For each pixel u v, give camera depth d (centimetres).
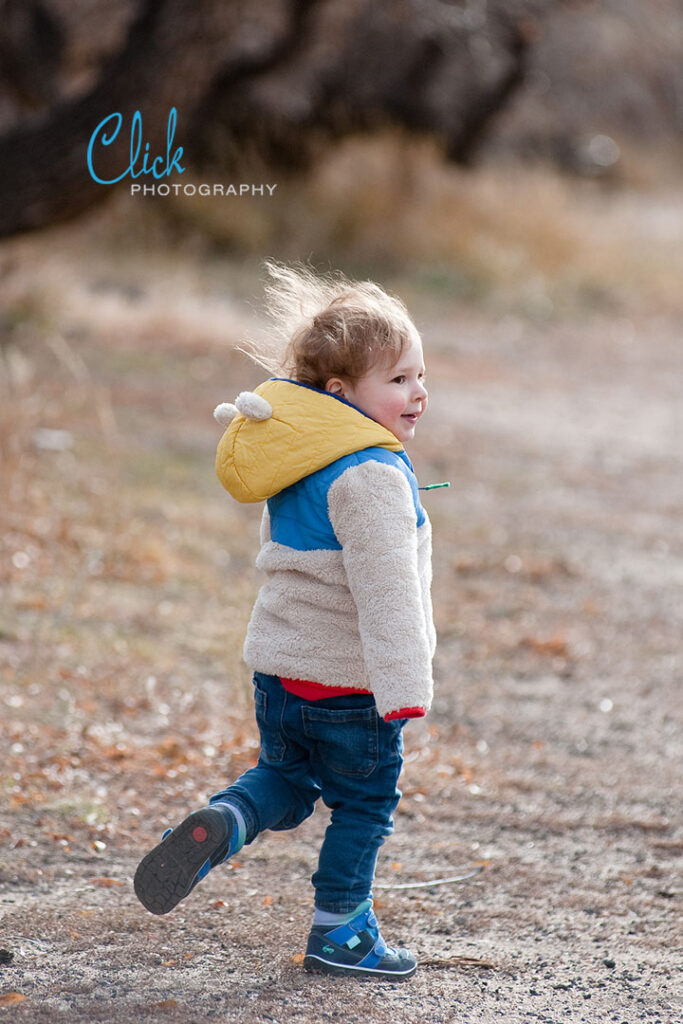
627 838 1558
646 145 12900
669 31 7294
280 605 1105
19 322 4238
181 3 3853
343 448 1077
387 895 1382
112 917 1273
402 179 7094
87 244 5928
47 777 1606
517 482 3516
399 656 1032
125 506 2816
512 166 8712
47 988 1108
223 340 4538
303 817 1176
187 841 1061
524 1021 1103
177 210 6262
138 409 3638
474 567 2772
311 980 1149
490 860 1480
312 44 6347
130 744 1756
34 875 1364
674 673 2219
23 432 2795
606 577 2769
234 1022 1061
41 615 2211
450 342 5494
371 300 1129
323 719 1103
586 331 6034
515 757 1827
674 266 7331
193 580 2506
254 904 1331
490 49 7244
